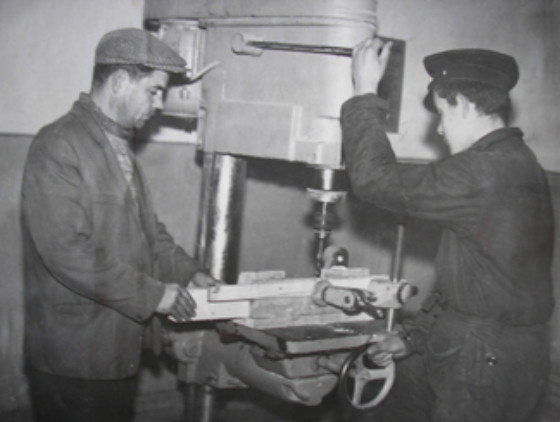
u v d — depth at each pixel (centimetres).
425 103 148
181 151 185
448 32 216
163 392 193
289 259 217
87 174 121
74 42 169
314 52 123
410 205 120
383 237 217
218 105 135
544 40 225
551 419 193
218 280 136
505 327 126
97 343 128
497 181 120
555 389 196
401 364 148
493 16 219
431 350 131
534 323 128
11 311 171
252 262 210
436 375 131
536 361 128
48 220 118
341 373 118
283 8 125
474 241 123
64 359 128
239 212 144
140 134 179
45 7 164
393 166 118
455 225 123
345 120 121
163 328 133
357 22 122
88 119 125
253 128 130
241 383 133
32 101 167
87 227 121
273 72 128
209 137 137
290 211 214
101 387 130
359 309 127
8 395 172
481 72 127
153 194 183
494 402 125
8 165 165
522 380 127
